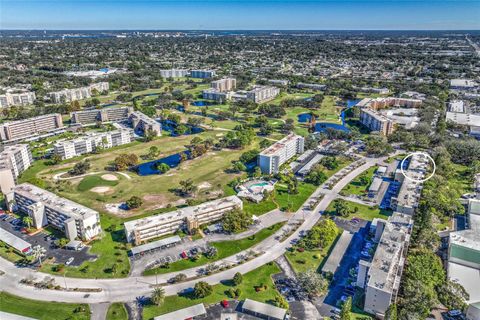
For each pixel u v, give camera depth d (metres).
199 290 175.25
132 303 173.75
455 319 163.50
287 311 168.38
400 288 178.38
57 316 165.50
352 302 173.75
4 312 165.62
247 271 196.00
